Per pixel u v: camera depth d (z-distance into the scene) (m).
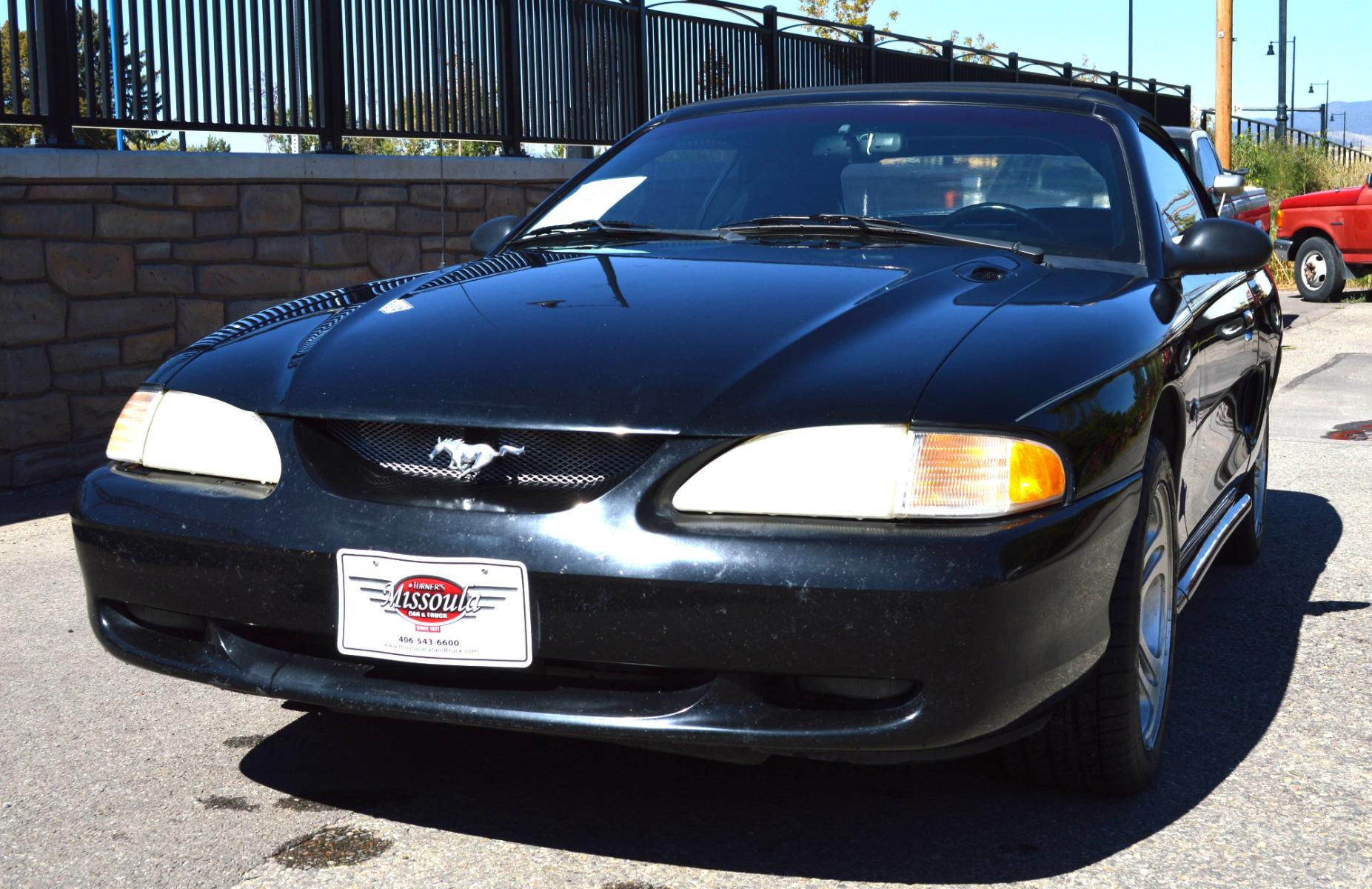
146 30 6.28
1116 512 2.34
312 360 2.51
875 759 2.16
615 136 9.90
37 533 4.95
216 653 2.42
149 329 6.15
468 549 2.17
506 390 2.29
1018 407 2.20
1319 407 8.06
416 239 7.65
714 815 2.57
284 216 6.77
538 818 2.56
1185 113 25.30
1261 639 3.73
